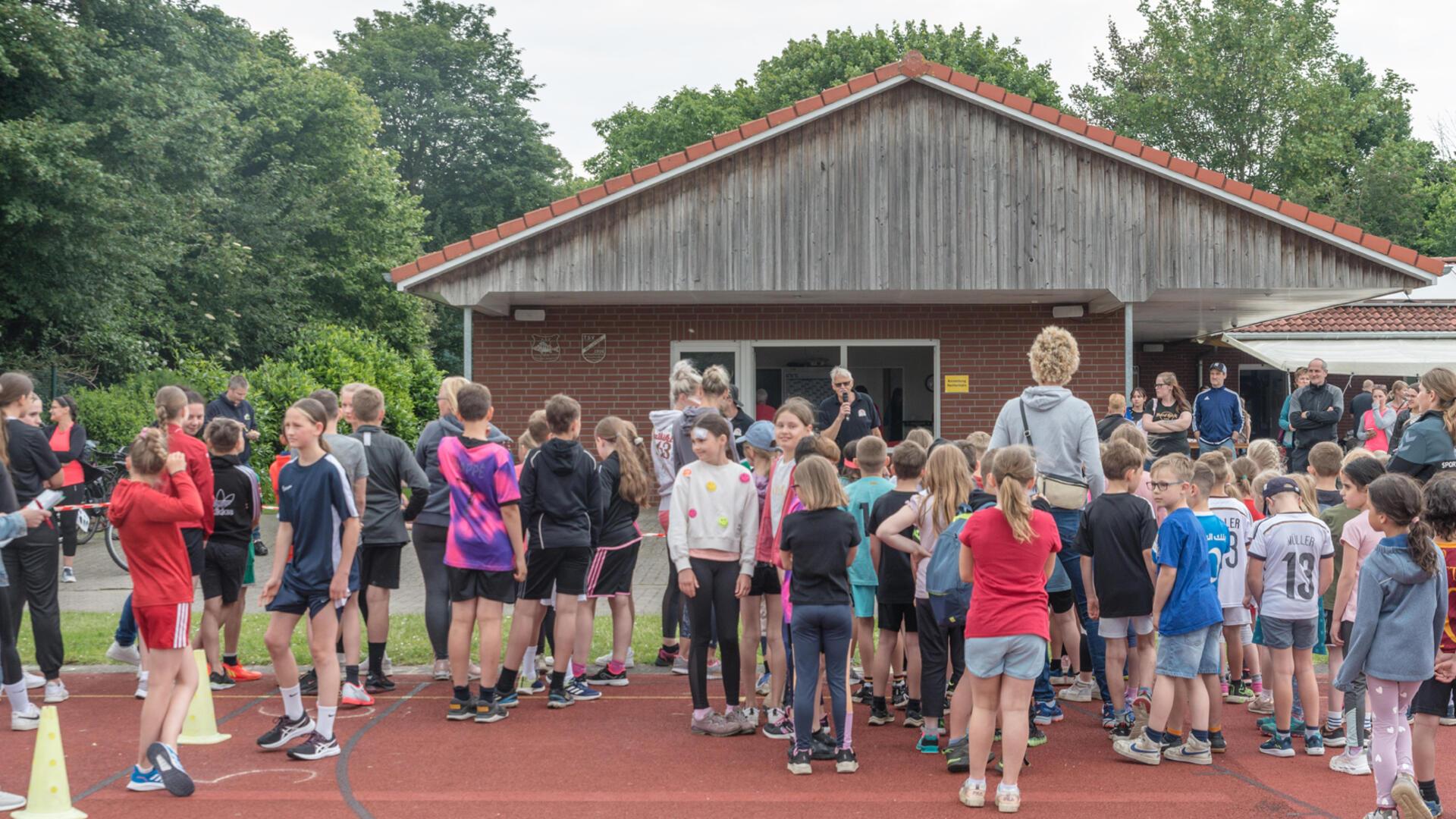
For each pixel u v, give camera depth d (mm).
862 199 14562
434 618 8305
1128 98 48844
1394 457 7715
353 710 7676
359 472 7691
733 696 7164
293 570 6613
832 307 16469
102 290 23438
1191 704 6543
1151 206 14547
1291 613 6629
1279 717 6688
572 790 6035
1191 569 6418
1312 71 48375
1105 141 14344
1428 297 26875
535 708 7809
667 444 8891
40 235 21703
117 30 24516
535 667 8258
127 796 5914
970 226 14570
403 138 49000
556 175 53438
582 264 14562
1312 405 15586
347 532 6602
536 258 14578
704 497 7109
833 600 6309
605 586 8195
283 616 6621
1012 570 5816
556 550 7574
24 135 20562
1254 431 26016
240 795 5926
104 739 6969
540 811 5707
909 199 14562
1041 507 7211
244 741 6938
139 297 25875
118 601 11461
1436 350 24203
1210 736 6762
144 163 24188
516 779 6230
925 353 16531
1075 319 16406
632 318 16391
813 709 6332
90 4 23438
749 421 9594
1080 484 7375
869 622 7363
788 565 6418
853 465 8117
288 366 23938
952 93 14539
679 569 7062
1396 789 5031
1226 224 14547
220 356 29672
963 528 6090
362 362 27031
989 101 14391
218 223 32719
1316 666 8820
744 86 44000
